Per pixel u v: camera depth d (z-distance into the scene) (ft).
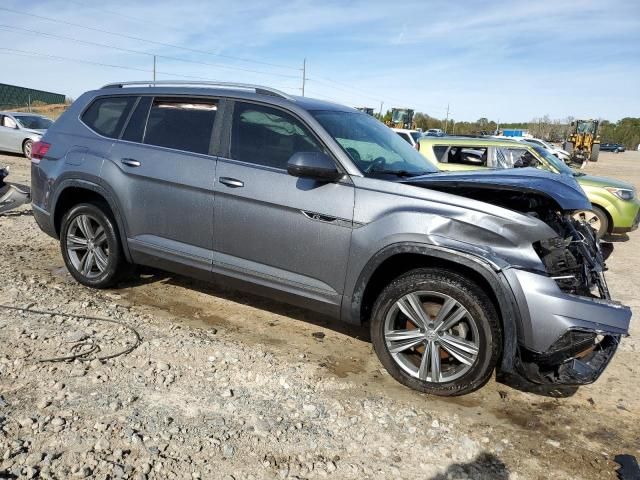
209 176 13.69
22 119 54.60
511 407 11.39
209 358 12.41
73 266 16.58
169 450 9.05
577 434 10.52
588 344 10.55
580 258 12.00
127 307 15.30
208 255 13.99
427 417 10.72
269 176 12.94
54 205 16.53
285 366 12.38
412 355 12.13
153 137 15.02
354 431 10.05
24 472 8.21
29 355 11.84
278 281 13.04
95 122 16.26
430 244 11.16
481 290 11.00
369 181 12.03
